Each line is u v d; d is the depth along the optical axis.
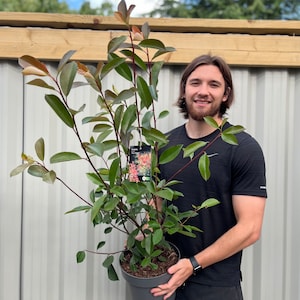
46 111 1.46
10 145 1.45
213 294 1.19
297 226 1.48
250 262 1.49
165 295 1.08
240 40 1.44
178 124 1.50
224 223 1.21
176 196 1.14
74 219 1.48
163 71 1.48
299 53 1.43
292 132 1.49
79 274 1.48
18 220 1.47
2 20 1.41
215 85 1.21
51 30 1.42
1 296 1.46
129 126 1.04
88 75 0.99
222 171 1.18
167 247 1.16
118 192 0.98
